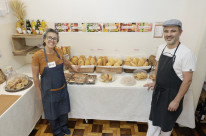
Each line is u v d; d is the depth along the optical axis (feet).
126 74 7.13
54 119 5.78
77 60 7.55
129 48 8.00
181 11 7.02
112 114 6.69
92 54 8.33
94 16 7.49
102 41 7.97
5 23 6.87
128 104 6.37
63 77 5.64
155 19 7.29
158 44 7.75
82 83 6.19
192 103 5.99
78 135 6.58
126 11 7.27
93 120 7.50
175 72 4.47
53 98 5.44
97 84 6.23
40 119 7.59
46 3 7.39
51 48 5.01
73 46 8.21
